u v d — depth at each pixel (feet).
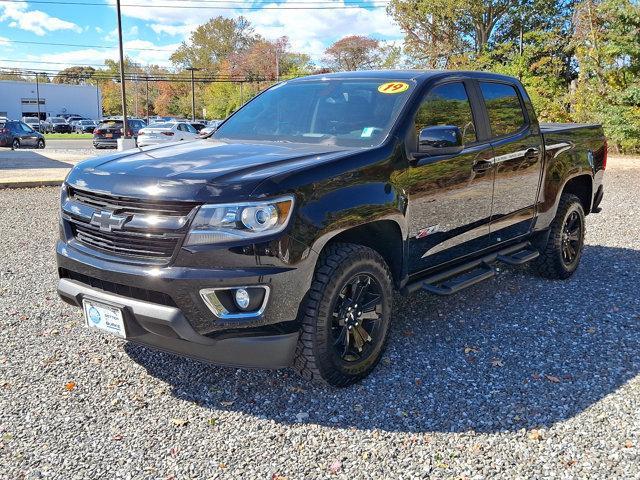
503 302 17.10
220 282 9.94
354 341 11.84
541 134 17.46
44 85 240.94
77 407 11.13
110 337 14.42
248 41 344.90
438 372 12.62
